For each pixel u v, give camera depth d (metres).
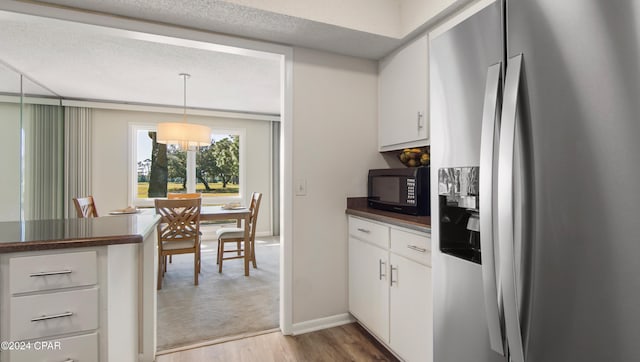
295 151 2.30
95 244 1.18
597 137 0.76
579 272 0.79
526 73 0.92
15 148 3.73
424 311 1.65
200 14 1.87
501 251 0.94
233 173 6.05
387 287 1.97
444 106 1.27
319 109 2.38
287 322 2.28
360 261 2.28
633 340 0.70
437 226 1.33
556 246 0.84
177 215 3.28
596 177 0.76
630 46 0.71
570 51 0.81
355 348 2.10
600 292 0.75
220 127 5.84
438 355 1.34
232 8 1.80
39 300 1.13
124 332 1.48
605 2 0.75
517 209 0.92
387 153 2.62
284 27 2.03
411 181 1.98
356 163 2.50
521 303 0.91
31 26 2.56
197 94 4.62
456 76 1.21
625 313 0.71
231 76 3.80
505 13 1.00
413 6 2.07
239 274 3.76
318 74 2.38
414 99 2.13
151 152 5.45
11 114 3.67
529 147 0.90
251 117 5.90
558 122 0.84
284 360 1.97
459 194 1.20
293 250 2.30
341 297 2.45
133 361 1.71
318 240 2.38
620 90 0.72
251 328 2.39
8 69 3.51
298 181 2.31
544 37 0.88
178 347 2.12
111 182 5.12
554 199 0.84
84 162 4.91
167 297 3.02
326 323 2.40
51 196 4.62
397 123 2.31
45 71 3.62
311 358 1.99
